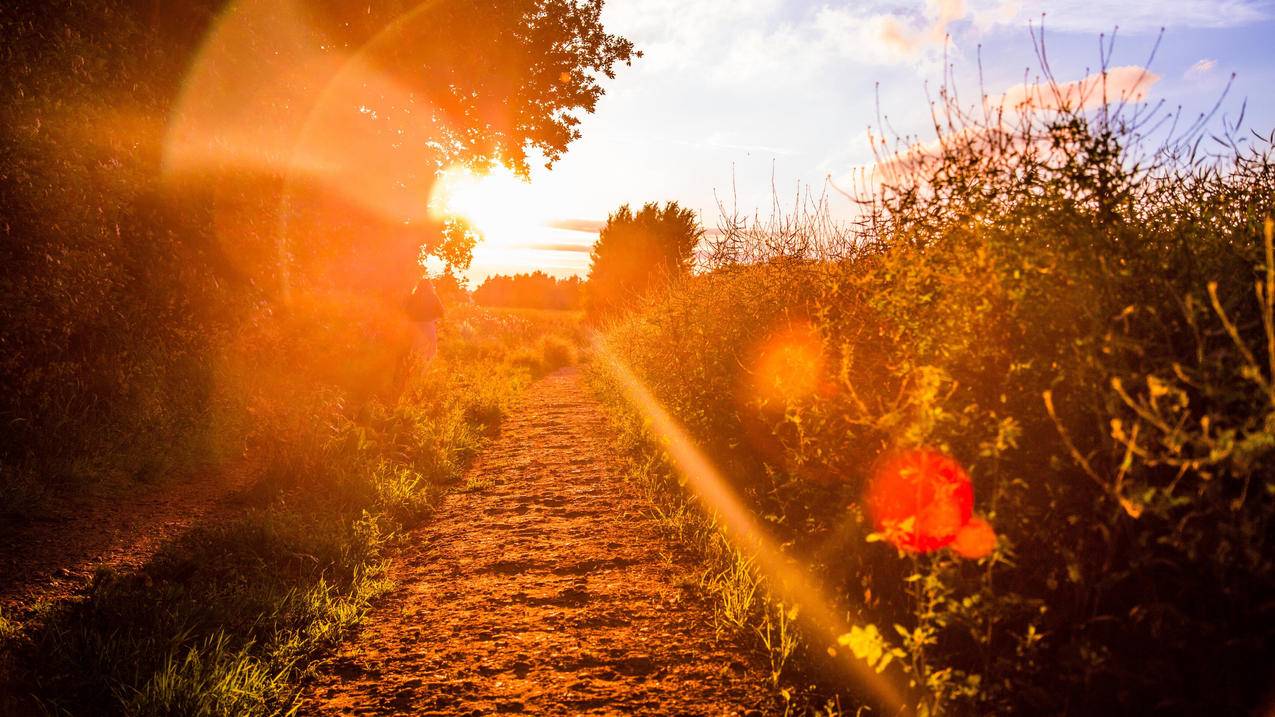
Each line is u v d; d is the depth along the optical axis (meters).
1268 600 2.15
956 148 3.43
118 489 6.18
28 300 6.29
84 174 7.08
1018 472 2.71
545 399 15.52
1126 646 2.48
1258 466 1.90
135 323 7.98
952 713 2.65
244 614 4.11
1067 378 2.60
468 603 4.46
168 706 3.09
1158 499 2.05
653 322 11.00
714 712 3.01
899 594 3.43
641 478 7.20
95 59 7.47
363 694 3.38
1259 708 2.16
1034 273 2.79
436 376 14.25
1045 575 2.68
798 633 3.51
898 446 2.94
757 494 5.53
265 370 10.34
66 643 3.53
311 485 6.69
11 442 6.09
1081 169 2.93
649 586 4.52
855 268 4.65
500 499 7.00
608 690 3.24
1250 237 3.07
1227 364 2.29
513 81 17.91
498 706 3.16
